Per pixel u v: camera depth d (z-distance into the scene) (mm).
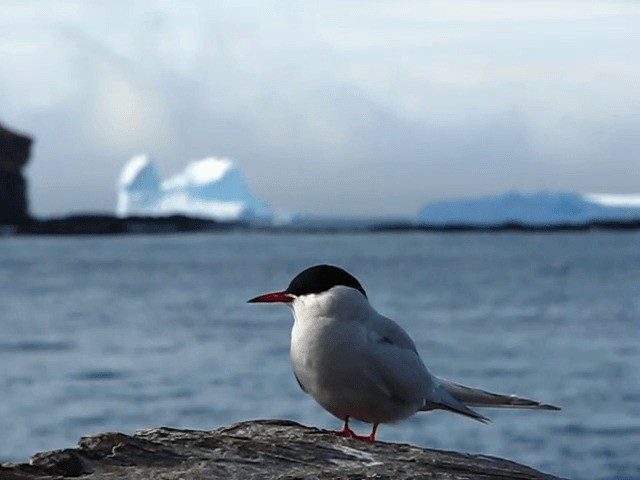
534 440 22969
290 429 5984
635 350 40750
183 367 36250
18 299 73438
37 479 5016
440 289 80688
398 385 6219
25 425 25562
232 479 5105
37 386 32312
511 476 5492
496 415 26016
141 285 89000
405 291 78688
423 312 60156
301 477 5129
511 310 60938
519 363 37250
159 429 5723
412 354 6414
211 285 89062
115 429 24906
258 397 29312
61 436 24188
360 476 5211
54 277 101562
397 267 118062
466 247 190125
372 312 6340
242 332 49438
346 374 6125
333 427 24250
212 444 5508
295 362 6281
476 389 6711
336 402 6266
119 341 45719
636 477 19438
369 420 6383
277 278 98250
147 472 5129
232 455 5402
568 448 22141
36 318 58188
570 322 53312
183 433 5652
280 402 28328
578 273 105250
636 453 21500
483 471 5512
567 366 36156
